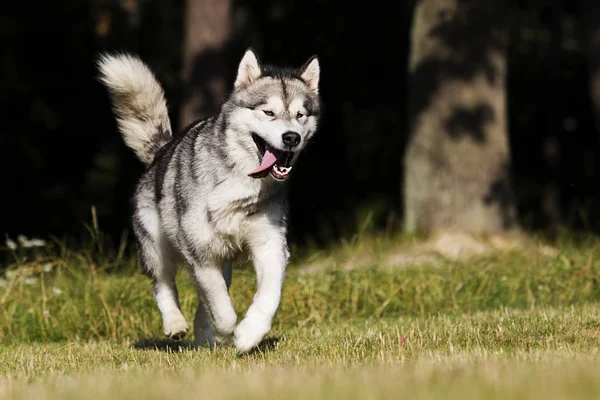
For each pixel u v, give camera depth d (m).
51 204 32.72
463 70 20.36
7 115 31.77
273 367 7.79
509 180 20.73
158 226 10.46
